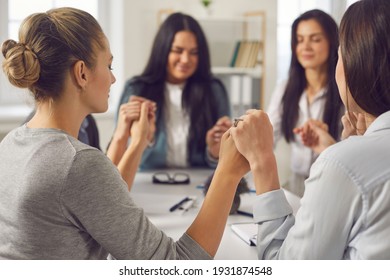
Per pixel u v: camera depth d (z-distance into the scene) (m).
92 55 1.18
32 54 1.13
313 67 2.88
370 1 1.04
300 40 2.92
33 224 1.08
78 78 1.16
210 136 2.71
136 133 1.97
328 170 1.02
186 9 4.61
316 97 2.97
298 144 3.08
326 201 1.01
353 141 1.03
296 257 1.07
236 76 4.61
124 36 4.42
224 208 1.26
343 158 1.01
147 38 4.50
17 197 1.09
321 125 2.51
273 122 3.21
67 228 1.09
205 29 4.75
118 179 1.12
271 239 1.20
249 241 1.57
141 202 2.07
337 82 1.13
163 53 2.86
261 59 4.75
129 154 1.92
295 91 3.02
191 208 1.98
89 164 1.07
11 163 1.13
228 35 4.82
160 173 2.55
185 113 2.89
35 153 1.10
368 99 1.05
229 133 1.32
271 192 1.23
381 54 1.01
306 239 1.05
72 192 1.06
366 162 1.00
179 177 2.49
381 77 1.01
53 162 1.07
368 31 1.02
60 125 1.18
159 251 1.14
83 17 1.18
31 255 1.10
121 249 1.10
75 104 1.19
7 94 4.37
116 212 1.08
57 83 1.15
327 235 1.02
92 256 1.14
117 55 4.50
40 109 1.19
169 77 2.95
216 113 2.92
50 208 1.06
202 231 1.23
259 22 4.86
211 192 1.27
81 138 2.17
